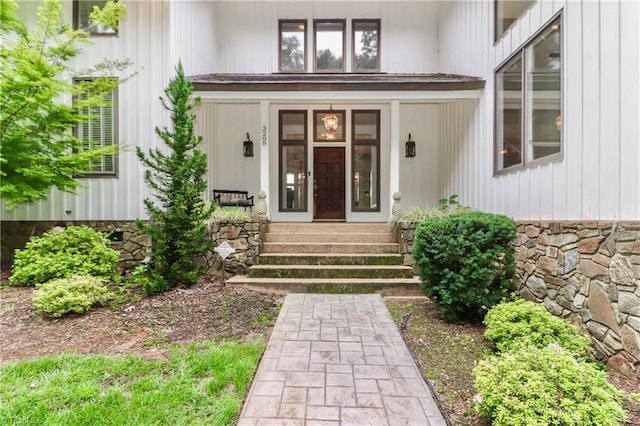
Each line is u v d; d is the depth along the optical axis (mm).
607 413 2004
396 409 2430
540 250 4301
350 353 3275
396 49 9047
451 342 3586
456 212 6441
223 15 9008
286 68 9125
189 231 5297
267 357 3182
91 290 4414
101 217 6676
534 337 3146
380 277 5672
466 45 7109
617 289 3053
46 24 5316
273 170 8875
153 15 6613
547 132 4324
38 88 4988
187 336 3619
